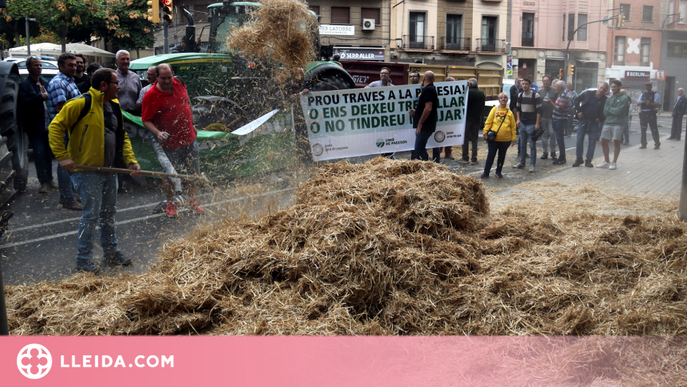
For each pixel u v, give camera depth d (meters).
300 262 3.34
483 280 3.44
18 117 6.84
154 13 13.38
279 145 7.55
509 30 34.25
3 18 25.38
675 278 3.53
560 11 35.53
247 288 3.39
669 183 8.09
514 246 4.11
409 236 3.73
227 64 8.05
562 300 3.28
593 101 9.83
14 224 5.69
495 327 3.01
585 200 6.69
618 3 36.59
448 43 32.94
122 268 4.32
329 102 8.03
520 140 9.85
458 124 8.69
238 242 3.81
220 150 6.84
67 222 5.77
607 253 3.94
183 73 7.91
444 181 4.54
